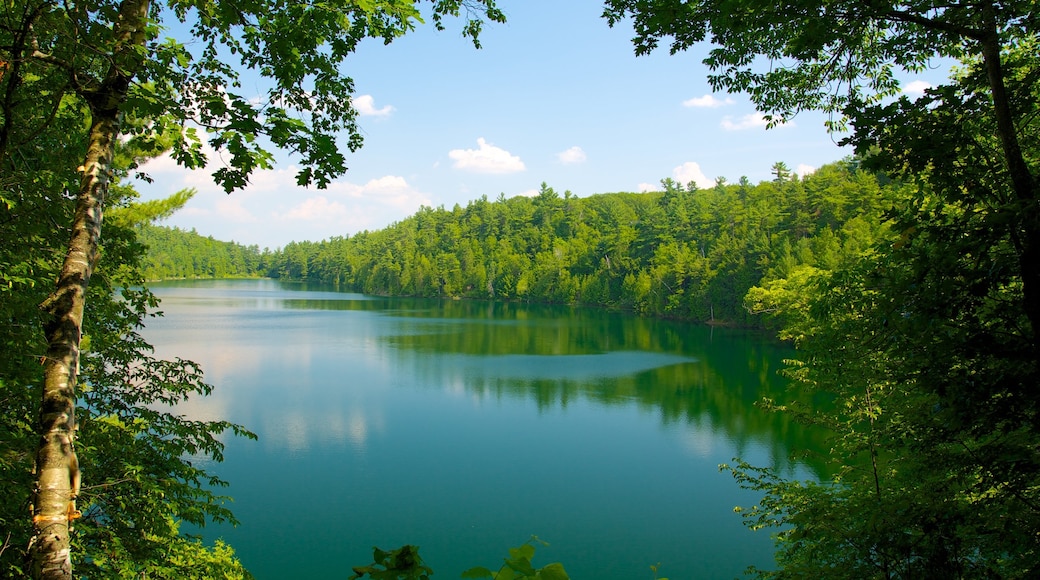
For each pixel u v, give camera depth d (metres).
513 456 20.36
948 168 4.82
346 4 4.71
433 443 21.75
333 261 151.62
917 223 5.09
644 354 42.44
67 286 4.17
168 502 7.50
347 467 19.30
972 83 4.91
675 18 4.86
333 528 15.12
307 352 42.69
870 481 8.05
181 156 4.51
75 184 6.09
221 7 4.25
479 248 113.38
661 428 23.52
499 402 27.91
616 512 16.09
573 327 60.69
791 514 8.51
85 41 4.04
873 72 5.86
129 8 4.14
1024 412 4.65
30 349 5.75
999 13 4.32
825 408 21.12
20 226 5.38
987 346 4.62
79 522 7.06
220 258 181.38
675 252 72.81
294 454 20.42
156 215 10.78
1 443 5.46
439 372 35.47
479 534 14.88
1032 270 4.30
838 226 52.59
